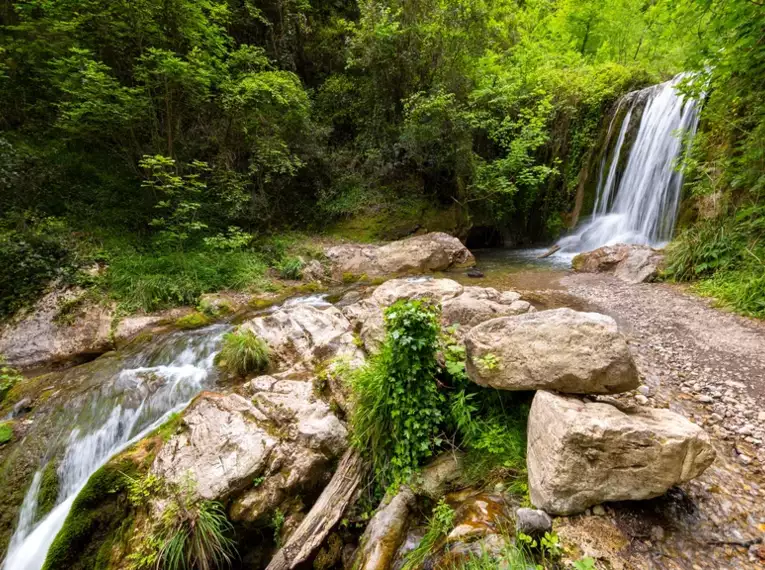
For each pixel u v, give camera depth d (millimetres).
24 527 3549
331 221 11633
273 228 10898
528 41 14914
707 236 6660
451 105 10844
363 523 3049
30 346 5992
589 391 2414
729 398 3369
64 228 7500
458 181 11844
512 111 12648
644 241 9352
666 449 1953
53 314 6383
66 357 6051
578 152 12523
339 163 12039
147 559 2771
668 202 8891
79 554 3053
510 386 2682
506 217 13523
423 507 2834
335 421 3734
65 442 4148
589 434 2018
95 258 7363
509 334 2742
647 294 6285
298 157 11023
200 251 8727
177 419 4000
